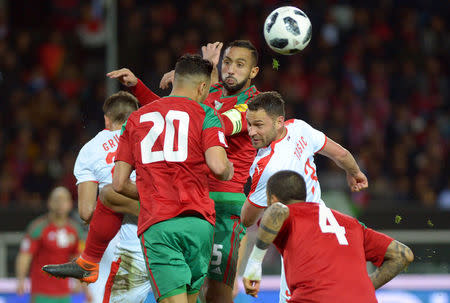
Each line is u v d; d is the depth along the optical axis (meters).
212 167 16.62
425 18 65.62
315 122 54.59
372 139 54.75
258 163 18.83
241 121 19.52
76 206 41.91
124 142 17.45
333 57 60.31
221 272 20.27
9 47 58.06
